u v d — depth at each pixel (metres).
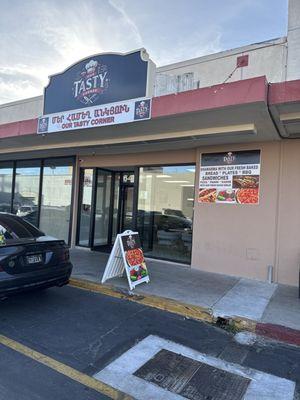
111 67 6.88
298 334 4.57
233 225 7.72
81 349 4.08
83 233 10.80
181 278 7.31
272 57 7.02
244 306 5.62
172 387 3.39
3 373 3.46
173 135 7.11
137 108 6.33
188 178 8.67
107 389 3.29
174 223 8.90
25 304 5.59
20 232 5.59
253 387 3.45
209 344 4.41
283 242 7.16
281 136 6.92
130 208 11.09
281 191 7.20
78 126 7.20
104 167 10.41
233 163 7.75
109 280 6.92
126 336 4.51
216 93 5.47
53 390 3.21
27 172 12.34
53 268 5.51
